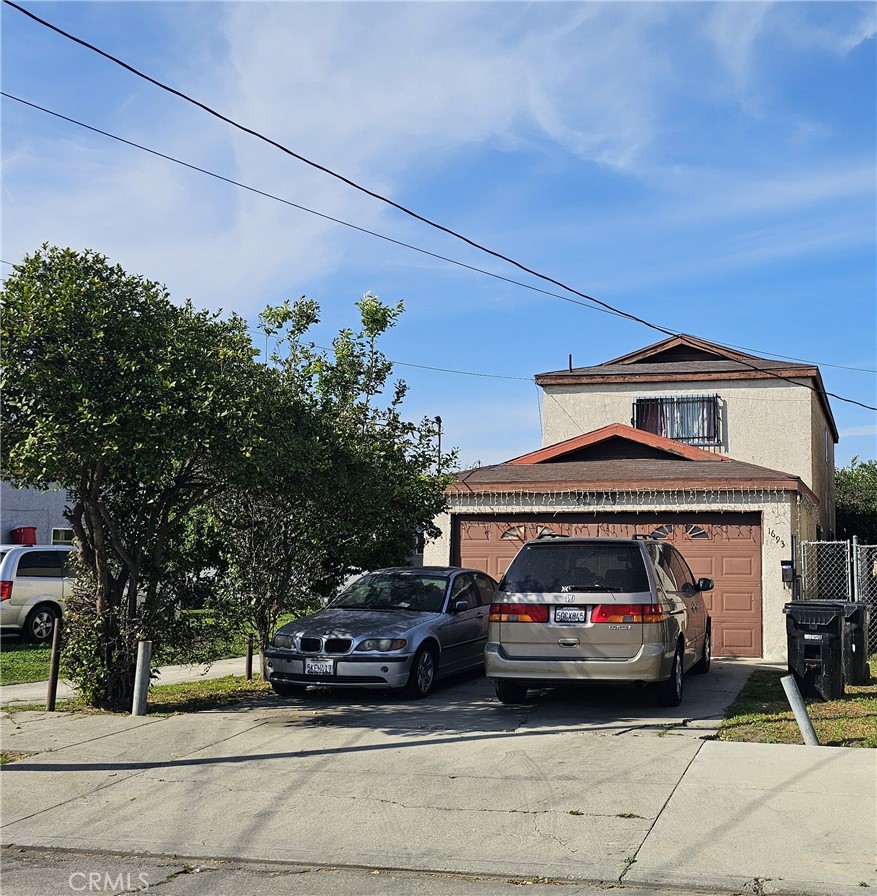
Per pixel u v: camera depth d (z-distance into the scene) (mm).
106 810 6953
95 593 10648
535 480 16234
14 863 5992
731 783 7180
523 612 10016
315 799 7082
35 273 9273
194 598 11773
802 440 22422
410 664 10969
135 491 10602
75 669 10578
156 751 8594
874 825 6238
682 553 15477
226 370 9664
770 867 5578
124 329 9156
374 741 8875
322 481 10484
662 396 23438
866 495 36281
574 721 9680
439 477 13914
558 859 5789
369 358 13344
